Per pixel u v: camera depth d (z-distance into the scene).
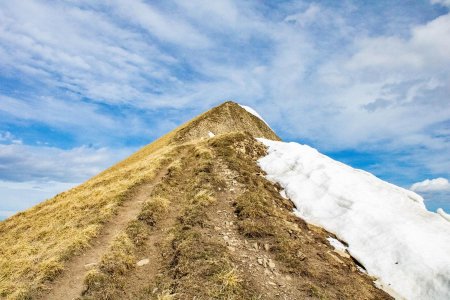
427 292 14.29
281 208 20.50
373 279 15.29
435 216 19.41
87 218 19.36
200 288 11.51
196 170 23.83
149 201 19.69
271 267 13.62
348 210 19.84
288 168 25.78
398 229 17.55
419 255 15.73
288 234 16.67
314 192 21.98
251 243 15.36
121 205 20.61
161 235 16.91
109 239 16.72
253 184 22.31
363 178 24.05
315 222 19.66
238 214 17.91
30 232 22.11
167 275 13.19
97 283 12.88
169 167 25.66
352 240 17.83
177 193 21.88
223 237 15.66
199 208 18.14
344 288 13.32
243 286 11.84
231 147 28.16
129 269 14.16
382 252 16.56
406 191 23.55
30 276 13.96
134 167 30.22
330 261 15.37
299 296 12.17
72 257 14.98
